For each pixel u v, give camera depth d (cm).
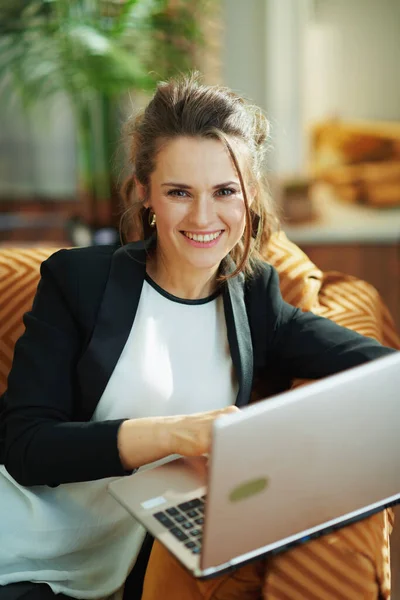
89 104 302
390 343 154
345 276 158
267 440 82
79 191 435
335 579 93
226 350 121
